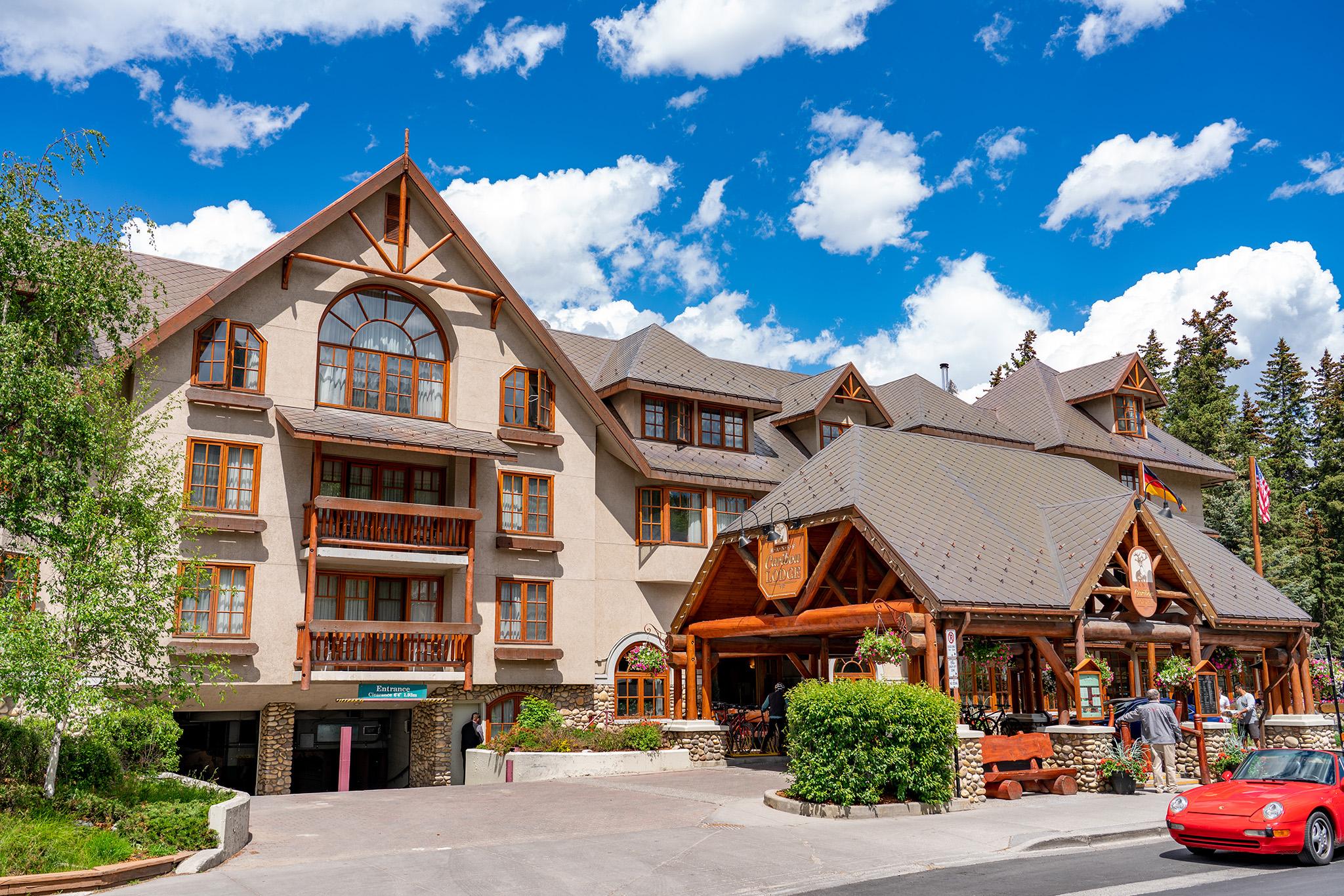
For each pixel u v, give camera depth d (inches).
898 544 800.3
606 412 1226.6
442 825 660.1
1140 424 1659.7
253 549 1013.8
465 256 1181.1
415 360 1151.0
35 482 594.2
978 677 1179.3
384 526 1080.8
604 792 821.9
